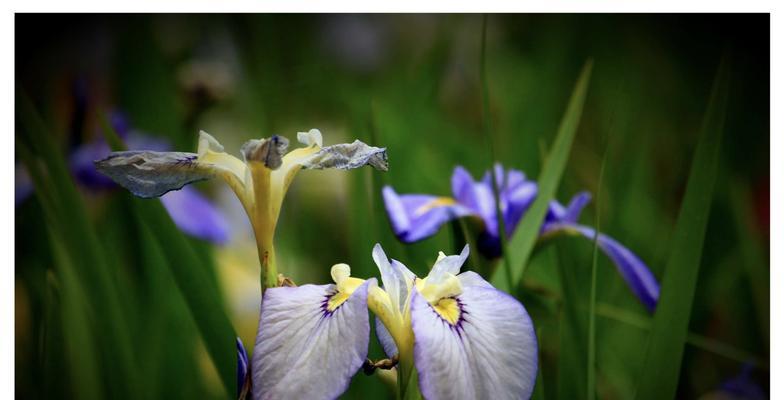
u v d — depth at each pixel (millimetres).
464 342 677
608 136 872
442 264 708
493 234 912
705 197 807
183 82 1254
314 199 1401
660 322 802
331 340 682
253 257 1339
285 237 1147
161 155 717
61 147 1396
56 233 922
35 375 963
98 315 889
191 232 1129
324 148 724
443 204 926
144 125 1279
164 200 1126
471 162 1392
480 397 667
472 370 671
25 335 1029
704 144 812
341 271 706
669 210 1536
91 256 887
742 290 1215
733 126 1563
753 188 1480
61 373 906
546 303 983
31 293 1016
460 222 913
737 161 1528
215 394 1035
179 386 979
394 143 1197
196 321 817
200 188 1342
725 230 1259
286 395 674
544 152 1046
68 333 908
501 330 682
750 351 1198
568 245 999
